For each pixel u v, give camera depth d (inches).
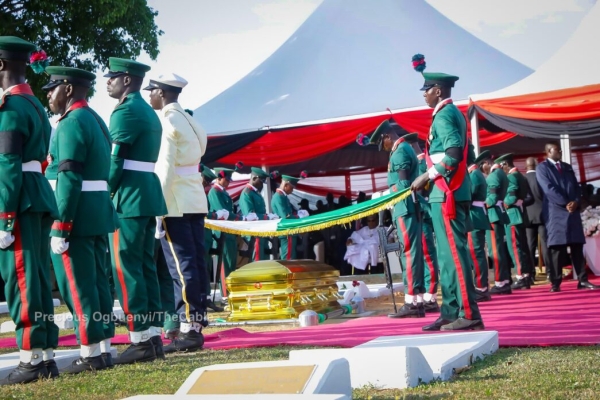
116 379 185.9
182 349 246.2
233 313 337.1
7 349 266.2
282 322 325.7
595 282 479.8
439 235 259.8
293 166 872.3
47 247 200.4
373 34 650.8
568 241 428.5
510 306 352.5
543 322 268.4
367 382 162.1
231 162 637.9
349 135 615.5
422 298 331.6
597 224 553.0
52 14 668.7
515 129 525.0
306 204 804.6
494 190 455.5
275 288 330.6
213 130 633.6
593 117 500.1
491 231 455.2
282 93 643.5
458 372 173.6
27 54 194.5
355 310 377.7
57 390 173.9
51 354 198.4
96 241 211.9
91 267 204.5
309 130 615.5
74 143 198.8
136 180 219.8
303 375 129.6
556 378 156.6
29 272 188.1
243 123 630.5
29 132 189.2
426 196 359.6
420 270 330.6
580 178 845.2
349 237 717.3
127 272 219.1
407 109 609.9
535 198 483.5
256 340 259.9
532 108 512.1
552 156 441.4
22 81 194.2
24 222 188.1
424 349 192.2
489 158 519.5
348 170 911.7
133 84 228.1
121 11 695.7
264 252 531.8
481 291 398.0
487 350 199.3
